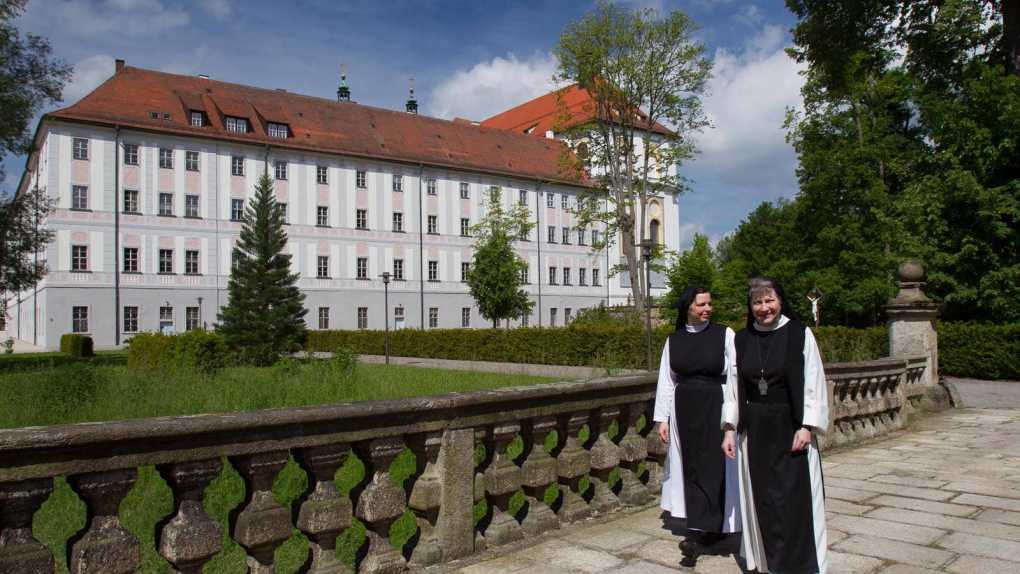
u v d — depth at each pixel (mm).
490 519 4773
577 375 24969
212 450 3213
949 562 4430
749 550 4211
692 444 4652
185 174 45812
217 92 50750
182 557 3135
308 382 18406
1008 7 18000
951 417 11320
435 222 57625
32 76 27156
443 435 4340
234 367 25859
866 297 29516
